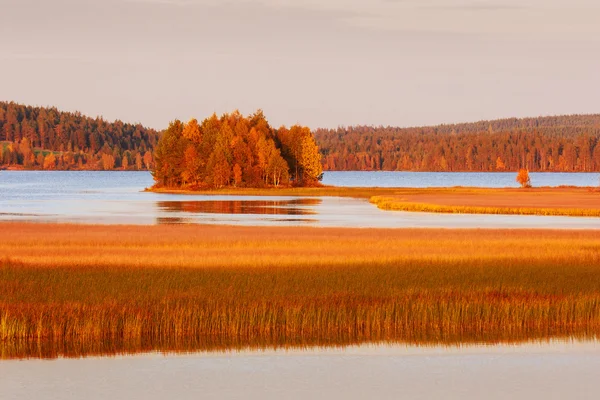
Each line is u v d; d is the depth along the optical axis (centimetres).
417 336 11050
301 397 9206
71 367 9944
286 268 14812
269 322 10825
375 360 10331
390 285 12850
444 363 10250
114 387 9400
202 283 12950
